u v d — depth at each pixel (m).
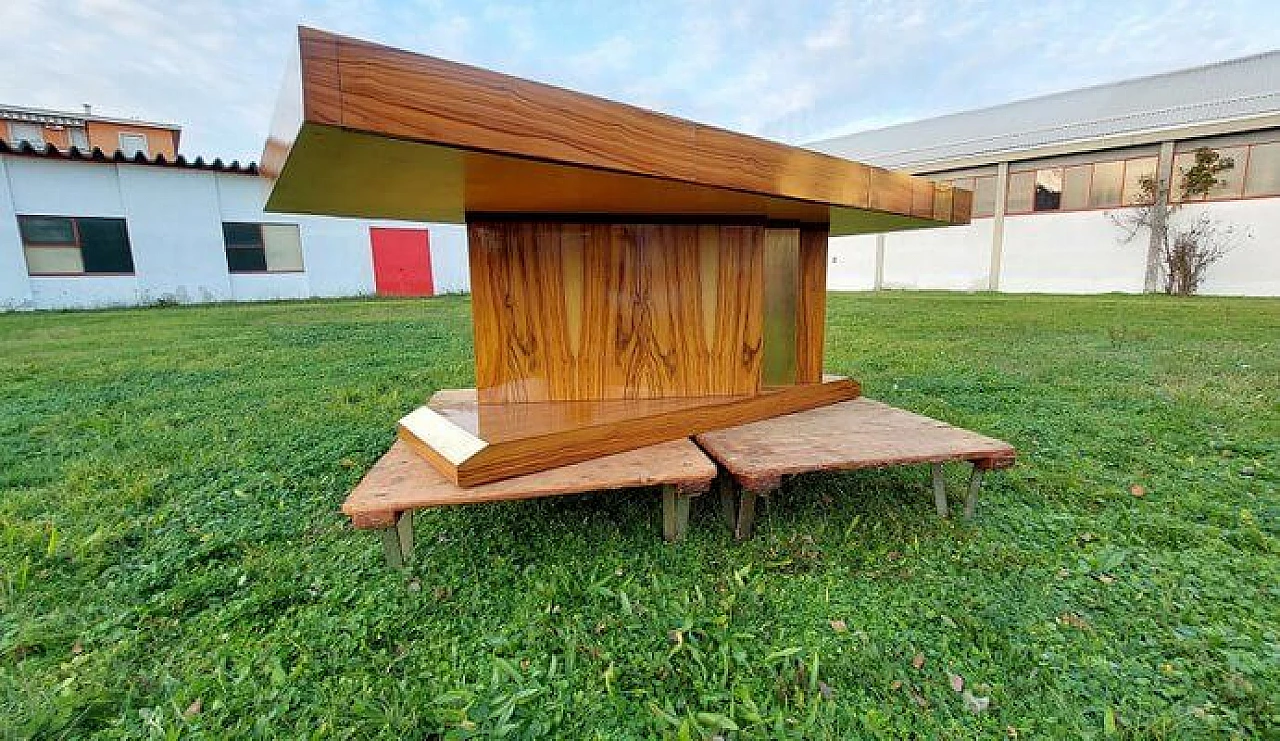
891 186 2.00
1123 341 5.83
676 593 1.57
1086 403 3.45
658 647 1.38
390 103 0.95
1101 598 1.53
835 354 5.28
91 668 1.32
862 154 20.14
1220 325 6.95
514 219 2.03
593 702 1.22
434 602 1.55
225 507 2.12
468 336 6.61
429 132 0.99
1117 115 14.47
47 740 1.13
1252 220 11.88
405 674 1.30
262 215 11.95
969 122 18.75
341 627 1.45
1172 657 1.32
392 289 13.65
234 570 1.70
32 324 8.01
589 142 1.20
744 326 2.17
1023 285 14.91
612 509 2.08
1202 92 13.82
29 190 9.83
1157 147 12.75
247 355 5.38
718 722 1.15
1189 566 1.68
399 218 2.46
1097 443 2.72
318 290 12.75
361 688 1.25
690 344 2.16
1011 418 3.15
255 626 1.46
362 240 13.14
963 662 1.31
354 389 3.94
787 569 1.69
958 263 15.95
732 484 1.93
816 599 1.55
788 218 2.32
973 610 1.49
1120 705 1.18
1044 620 1.45
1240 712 1.16
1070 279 14.20
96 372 4.60
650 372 2.15
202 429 3.05
